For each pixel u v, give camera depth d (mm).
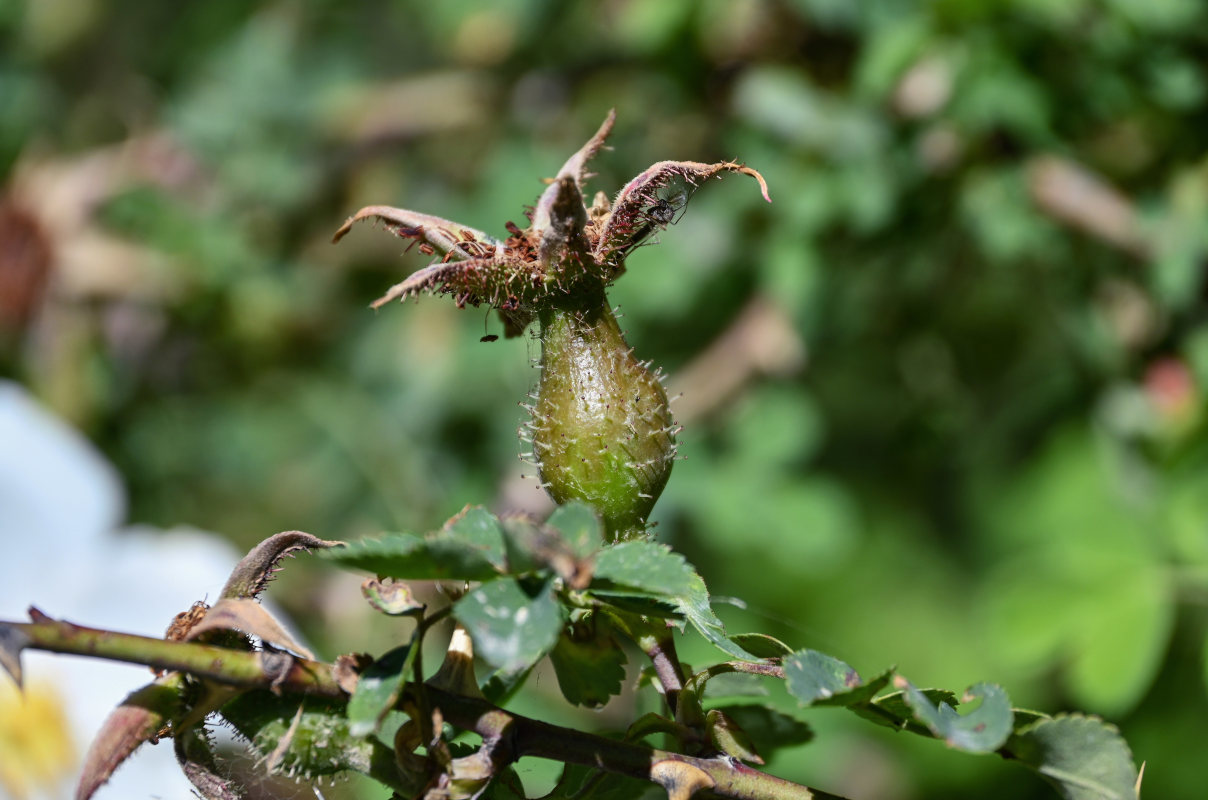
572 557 260
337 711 266
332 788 284
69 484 397
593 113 481
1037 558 388
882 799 450
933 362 480
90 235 484
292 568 440
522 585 261
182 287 488
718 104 444
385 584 267
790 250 415
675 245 441
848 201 401
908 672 508
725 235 438
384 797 286
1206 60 397
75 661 365
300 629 433
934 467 505
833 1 404
